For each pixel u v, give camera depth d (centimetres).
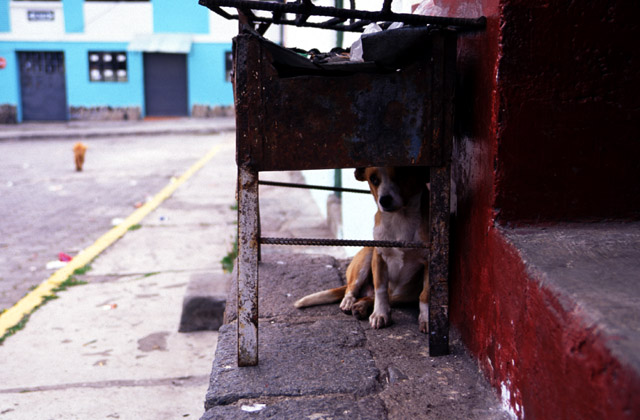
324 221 787
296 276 383
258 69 230
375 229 303
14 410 370
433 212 250
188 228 866
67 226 891
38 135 2119
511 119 218
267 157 237
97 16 2512
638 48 216
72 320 530
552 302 170
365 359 259
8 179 1307
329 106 235
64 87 2567
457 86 267
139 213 962
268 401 228
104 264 702
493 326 225
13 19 2462
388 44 234
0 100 2503
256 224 244
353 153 239
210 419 216
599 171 222
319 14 231
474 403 222
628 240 205
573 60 216
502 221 223
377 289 300
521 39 213
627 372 129
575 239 208
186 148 1831
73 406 376
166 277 652
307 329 295
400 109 238
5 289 621
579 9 213
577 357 153
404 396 229
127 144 1950
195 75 2636
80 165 1425
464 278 262
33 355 457
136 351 467
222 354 266
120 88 2578
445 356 262
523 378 194
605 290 164
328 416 217
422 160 243
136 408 375
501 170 220
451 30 235
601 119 220
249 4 231
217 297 508
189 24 2583
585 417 149
